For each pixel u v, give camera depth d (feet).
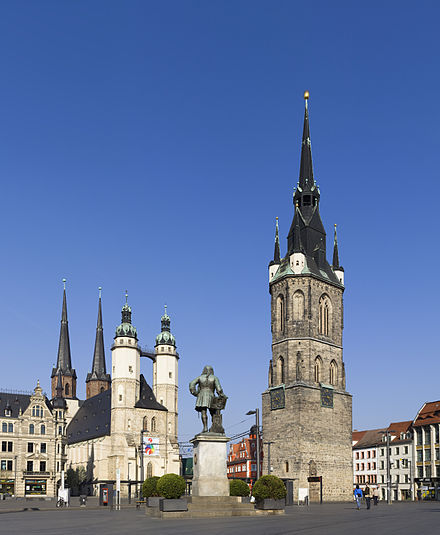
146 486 164.96
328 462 386.73
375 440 532.73
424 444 458.50
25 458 476.95
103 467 536.01
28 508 254.88
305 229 426.51
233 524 114.62
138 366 560.61
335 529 104.88
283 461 382.63
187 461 593.83
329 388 398.42
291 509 215.72
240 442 634.43
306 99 459.73
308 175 442.50
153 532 96.94
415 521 132.16
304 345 396.57
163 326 600.39
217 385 144.77
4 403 485.15
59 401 555.28
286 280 409.28
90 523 125.39
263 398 406.62
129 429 537.24
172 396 583.58
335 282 424.87
